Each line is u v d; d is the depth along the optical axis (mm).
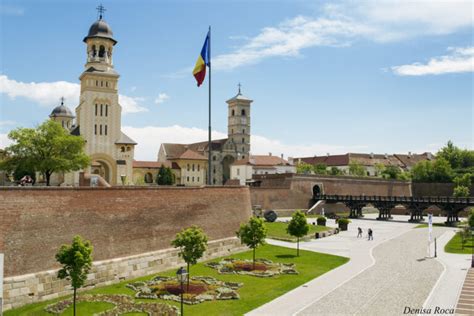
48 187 33906
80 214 36219
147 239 42344
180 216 46969
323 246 61219
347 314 29906
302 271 44156
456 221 93438
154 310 30281
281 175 115375
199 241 36875
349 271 44312
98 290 35656
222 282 38906
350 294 35125
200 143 198000
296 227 53938
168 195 45844
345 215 114375
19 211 31641
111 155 110500
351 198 110875
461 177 142125
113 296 33438
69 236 34969
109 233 38562
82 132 107812
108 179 110375
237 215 56781
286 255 53281
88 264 28844
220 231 52938
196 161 162875
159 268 42875
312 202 116312
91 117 109062
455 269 45281
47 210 33594
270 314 29922
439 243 64875
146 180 154250
